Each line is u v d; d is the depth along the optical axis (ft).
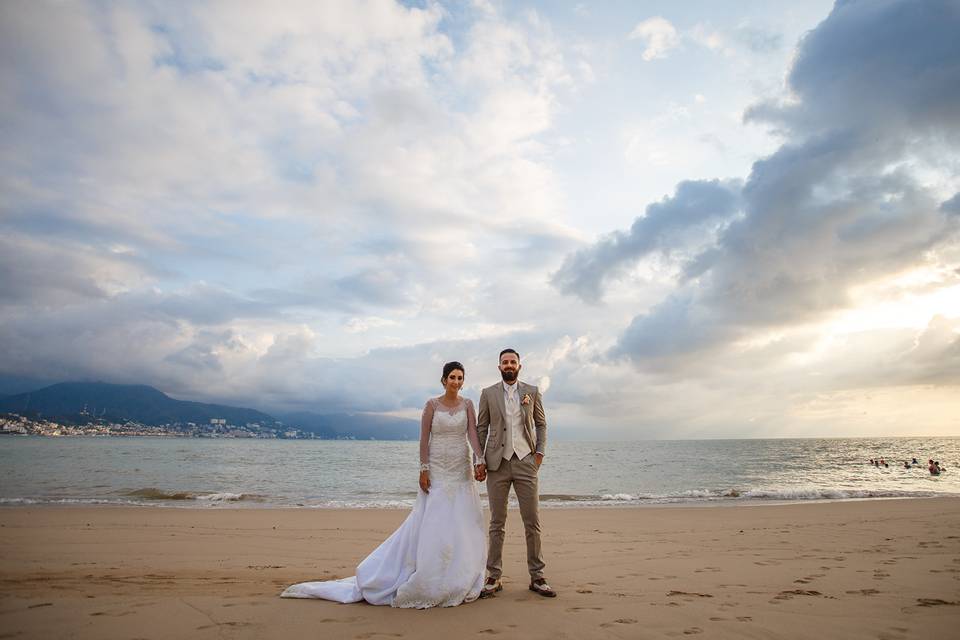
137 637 10.38
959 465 120.98
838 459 154.20
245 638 10.41
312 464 133.18
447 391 15.20
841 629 11.32
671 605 13.42
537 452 15.57
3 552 21.57
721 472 101.91
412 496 56.90
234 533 27.91
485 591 14.35
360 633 10.80
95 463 111.55
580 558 21.45
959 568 18.75
